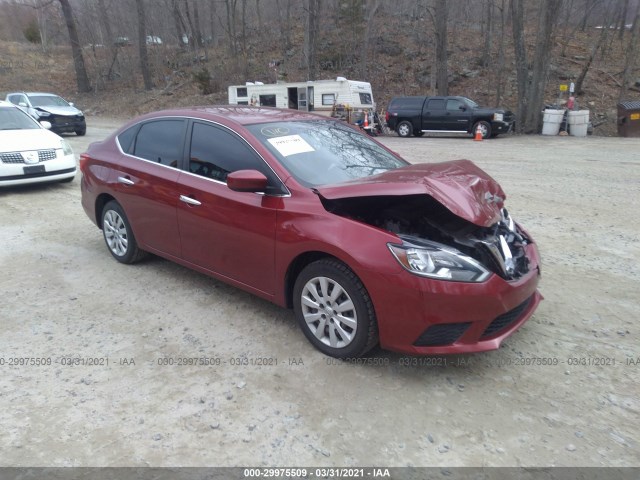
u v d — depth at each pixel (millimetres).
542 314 4238
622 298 4543
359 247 3211
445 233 3348
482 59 30688
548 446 2730
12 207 7805
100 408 3021
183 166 4414
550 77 27625
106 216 5340
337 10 37156
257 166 3873
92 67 39312
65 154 9125
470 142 18875
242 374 3361
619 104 20109
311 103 22750
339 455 2664
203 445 2727
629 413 2996
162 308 4309
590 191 9148
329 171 3973
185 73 36812
